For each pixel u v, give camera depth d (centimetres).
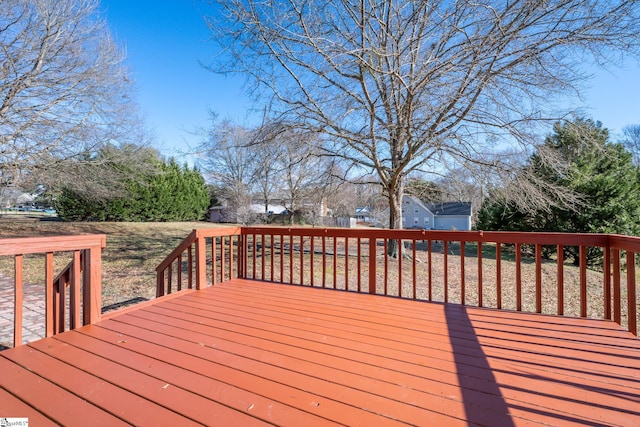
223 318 287
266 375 186
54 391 168
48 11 783
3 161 797
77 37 853
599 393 168
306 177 1268
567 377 184
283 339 240
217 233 420
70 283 260
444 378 184
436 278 738
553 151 714
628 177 994
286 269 786
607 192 955
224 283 427
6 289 557
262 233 445
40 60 788
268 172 885
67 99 857
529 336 247
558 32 605
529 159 756
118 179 1139
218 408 155
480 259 324
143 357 208
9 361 200
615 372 190
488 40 616
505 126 689
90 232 1244
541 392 169
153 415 149
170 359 205
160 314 297
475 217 1427
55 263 783
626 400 161
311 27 704
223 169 1838
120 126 1021
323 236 402
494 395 166
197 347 224
